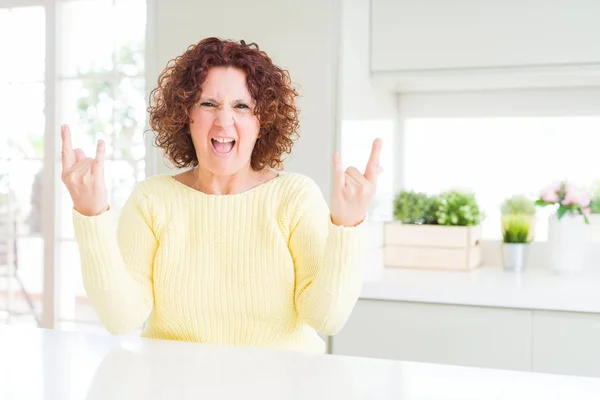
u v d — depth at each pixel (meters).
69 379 0.81
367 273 2.30
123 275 1.08
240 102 1.13
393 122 2.75
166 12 2.31
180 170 2.29
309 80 2.16
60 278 2.85
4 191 3.18
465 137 2.71
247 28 2.22
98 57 2.89
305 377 0.82
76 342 1.01
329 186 2.15
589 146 2.55
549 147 2.60
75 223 1.03
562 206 2.32
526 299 1.93
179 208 1.21
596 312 1.88
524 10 2.17
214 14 2.26
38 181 3.12
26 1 2.81
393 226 2.48
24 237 3.20
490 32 2.21
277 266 1.17
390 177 2.72
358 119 2.28
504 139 2.66
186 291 1.19
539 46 2.16
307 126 2.16
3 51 3.13
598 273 2.37
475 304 1.99
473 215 2.48
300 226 1.18
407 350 2.06
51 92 2.79
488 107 2.67
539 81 2.39
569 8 2.13
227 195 1.21
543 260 2.54
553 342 1.92
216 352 0.95
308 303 1.11
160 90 1.27
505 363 1.97
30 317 3.28
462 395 0.75
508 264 2.41
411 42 2.29
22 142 3.13
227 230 1.19
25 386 0.78
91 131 2.90
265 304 1.18
